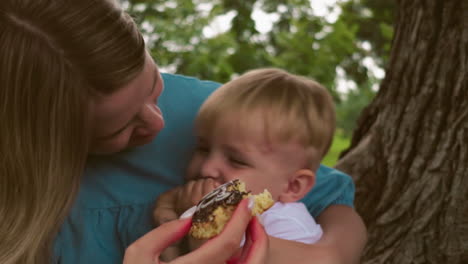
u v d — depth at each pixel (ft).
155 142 4.74
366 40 20.48
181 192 4.56
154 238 3.44
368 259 7.38
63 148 3.18
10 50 2.96
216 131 4.83
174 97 4.96
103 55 3.18
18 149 3.09
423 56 7.07
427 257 6.93
